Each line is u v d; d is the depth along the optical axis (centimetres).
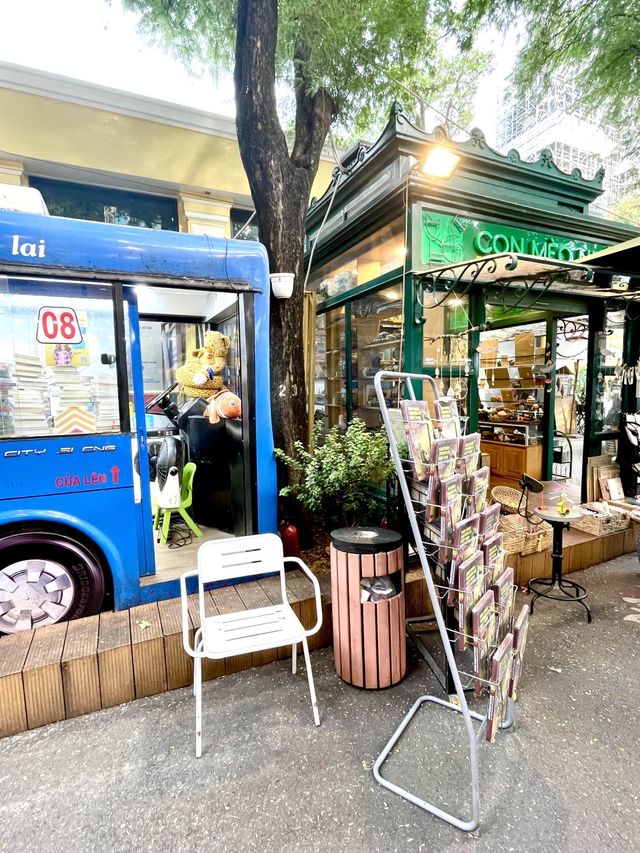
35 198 246
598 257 309
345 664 219
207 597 258
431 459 163
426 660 231
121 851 139
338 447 296
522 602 299
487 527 184
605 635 260
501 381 568
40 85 476
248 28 295
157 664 213
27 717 191
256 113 308
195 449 376
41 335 230
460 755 175
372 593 214
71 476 235
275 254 322
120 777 167
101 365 242
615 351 432
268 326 286
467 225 347
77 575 242
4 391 223
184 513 341
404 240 329
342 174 402
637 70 421
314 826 146
